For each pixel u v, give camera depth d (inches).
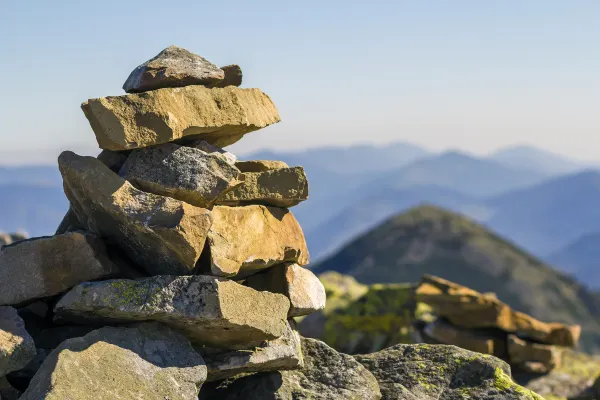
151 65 83.3
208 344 82.7
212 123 83.2
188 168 81.6
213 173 81.6
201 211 79.7
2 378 77.7
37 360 79.4
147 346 77.8
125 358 76.2
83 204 82.8
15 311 79.5
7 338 76.5
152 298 78.1
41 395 72.3
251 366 83.2
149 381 75.9
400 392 87.0
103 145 79.5
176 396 76.0
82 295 78.9
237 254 81.8
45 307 84.7
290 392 84.8
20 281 80.7
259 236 84.5
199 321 78.6
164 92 81.2
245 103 85.7
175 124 80.8
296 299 87.0
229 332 80.5
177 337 79.4
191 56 85.7
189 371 77.7
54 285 80.7
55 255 81.0
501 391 85.4
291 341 85.1
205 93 83.4
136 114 79.8
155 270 83.4
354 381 86.5
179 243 78.8
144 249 81.7
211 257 80.0
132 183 81.9
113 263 82.8
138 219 79.2
